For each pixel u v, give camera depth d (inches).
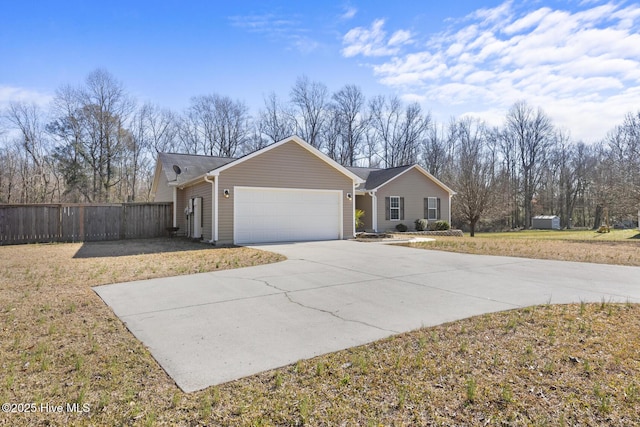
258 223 555.5
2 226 575.2
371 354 138.8
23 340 153.5
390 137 1566.2
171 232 684.7
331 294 236.5
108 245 541.0
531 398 106.7
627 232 1018.1
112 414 99.6
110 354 140.2
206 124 1453.0
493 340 152.1
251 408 102.7
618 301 214.7
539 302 214.8
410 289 250.4
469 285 263.4
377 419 97.4
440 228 876.6
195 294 236.5
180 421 96.5
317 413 100.1
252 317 188.1
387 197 855.1
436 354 138.2
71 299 221.5
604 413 98.7
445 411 101.0
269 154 561.3
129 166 1323.8
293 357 137.2
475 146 1531.7
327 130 1535.4
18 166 1138.7
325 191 611.5
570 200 1690.5
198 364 131.5
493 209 1096.8
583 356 134.6
